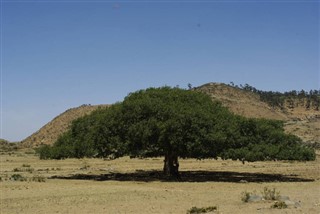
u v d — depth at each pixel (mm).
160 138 40250
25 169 57688
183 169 59844
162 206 23766
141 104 41562
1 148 141375
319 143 117750
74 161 81062
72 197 27578
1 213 21422
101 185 36406
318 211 21250
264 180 42844
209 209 21719
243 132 45125
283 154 43438
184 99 44906
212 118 42438
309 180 42969
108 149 42531
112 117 42562
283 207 22578
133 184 38000
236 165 69062
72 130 48656
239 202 25281
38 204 24516
